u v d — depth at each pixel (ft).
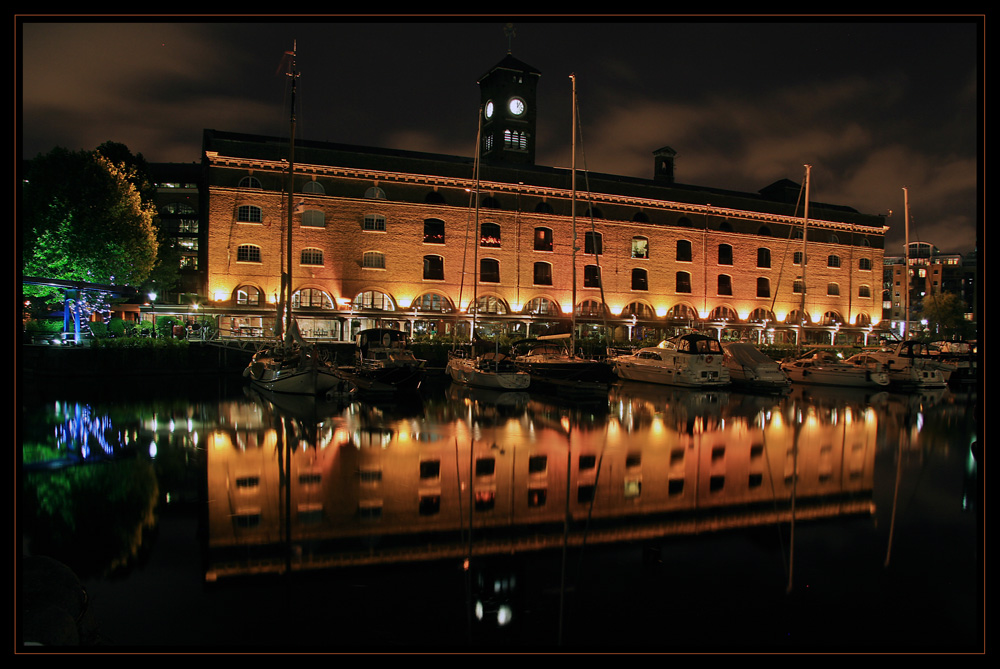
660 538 37.99
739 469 55.52
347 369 119.75
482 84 242.17
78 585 24.21
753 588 31.19
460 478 51.34
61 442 66.08
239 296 160.25
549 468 54.95
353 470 53.88
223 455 59.82
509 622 27.27
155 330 151.43
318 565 33.42
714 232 211.41
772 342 216.13
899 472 55.11
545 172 203.82
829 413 92.84
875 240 239.71
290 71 106.11
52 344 137.39
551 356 129.29
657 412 91.86
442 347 155.63
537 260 188.55
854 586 31.58
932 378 128.88
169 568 33.04
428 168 180.04
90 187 140.67
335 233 168.14
